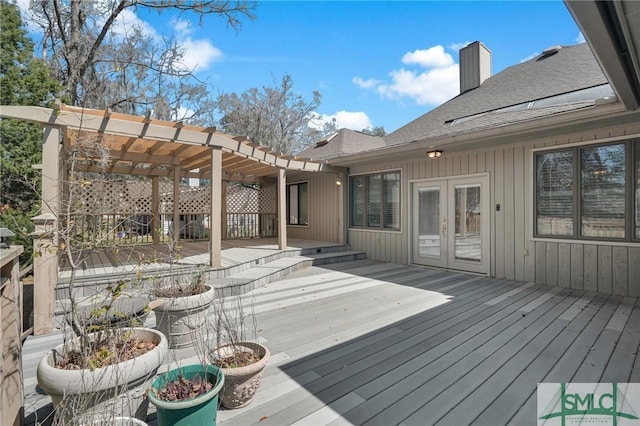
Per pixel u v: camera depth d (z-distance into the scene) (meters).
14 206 6.61
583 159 5.29
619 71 3.09
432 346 3.17
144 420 2.03
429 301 4.73
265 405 2.25
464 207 6.87
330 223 9.83
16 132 6.97
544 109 6.15
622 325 3.68
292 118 22.66
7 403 1.79
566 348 3.08
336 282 6.01
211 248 5.62
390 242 8.27
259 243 9.45
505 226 6.21
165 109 14.89
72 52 10.64
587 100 6.09
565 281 5.50
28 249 5.74
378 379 2.57
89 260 6.25
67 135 4.56
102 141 4.27
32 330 3.54
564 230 5.52
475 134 5.65
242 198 10.88
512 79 8.92
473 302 4.66
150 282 4.04
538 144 5.74
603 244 5.11
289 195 11.58
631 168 4.83
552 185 5.64
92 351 2.06
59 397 1.75
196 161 7.78
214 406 1.90
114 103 12.65
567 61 8.14
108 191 8.54
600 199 5.14
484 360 2.87
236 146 5.97
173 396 1.85
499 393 2.36
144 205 9.05
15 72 7.36
